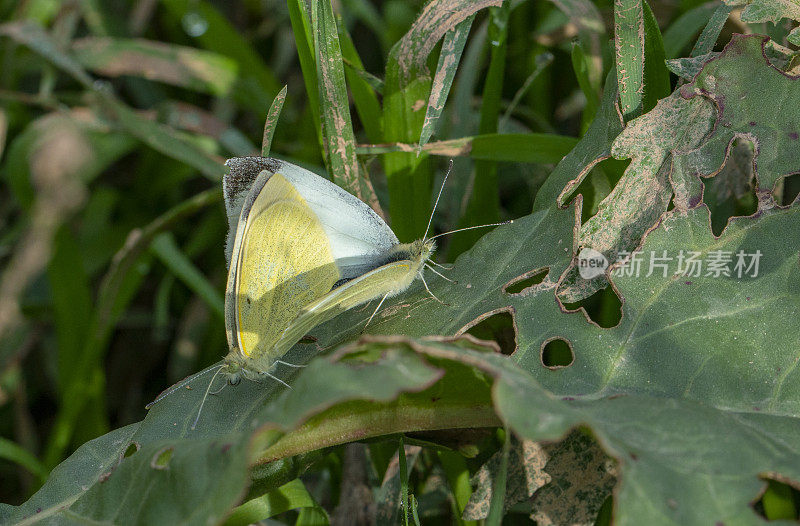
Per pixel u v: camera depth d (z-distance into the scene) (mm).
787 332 360
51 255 432
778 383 358
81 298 436
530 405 341
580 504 363
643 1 384
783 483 354
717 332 362
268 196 375
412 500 374
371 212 386
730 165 388
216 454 352
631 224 372
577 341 363
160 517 352
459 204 424
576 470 364
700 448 345
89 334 431
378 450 393
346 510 393
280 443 362
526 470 365
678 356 361
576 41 410
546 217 377
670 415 350
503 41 406
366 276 374
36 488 425
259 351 375
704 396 358
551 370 362
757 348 360
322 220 383
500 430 385
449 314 373
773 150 369
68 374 436
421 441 376
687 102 372
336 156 394
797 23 390
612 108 379
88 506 363
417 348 344
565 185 379
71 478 369
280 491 379
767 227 367
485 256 378
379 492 392
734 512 339
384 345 346
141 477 358
